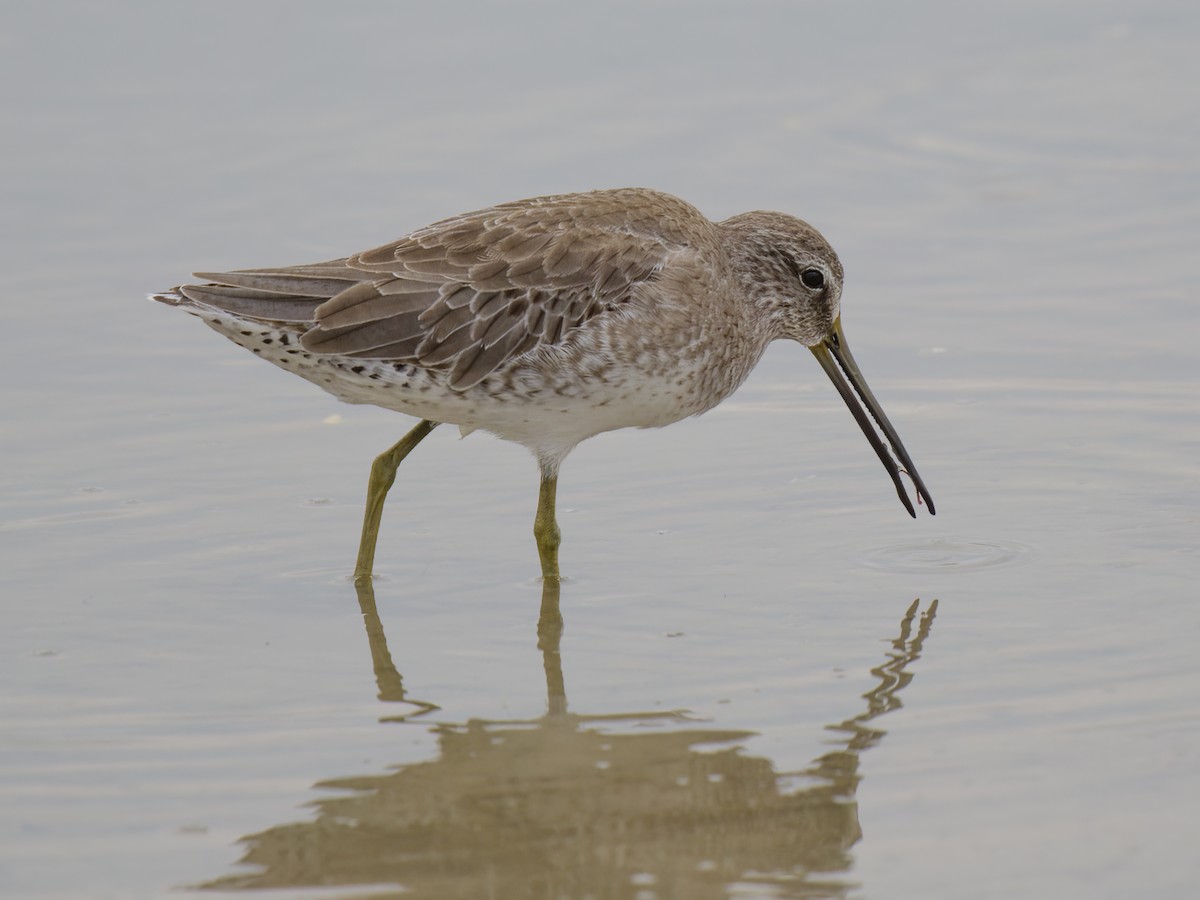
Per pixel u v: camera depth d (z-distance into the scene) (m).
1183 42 27.22
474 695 13.01
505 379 14.73
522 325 14.70
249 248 21.61
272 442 17.98
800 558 15.29
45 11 27.98
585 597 14.72
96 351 19.73
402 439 15.44
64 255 21.61
